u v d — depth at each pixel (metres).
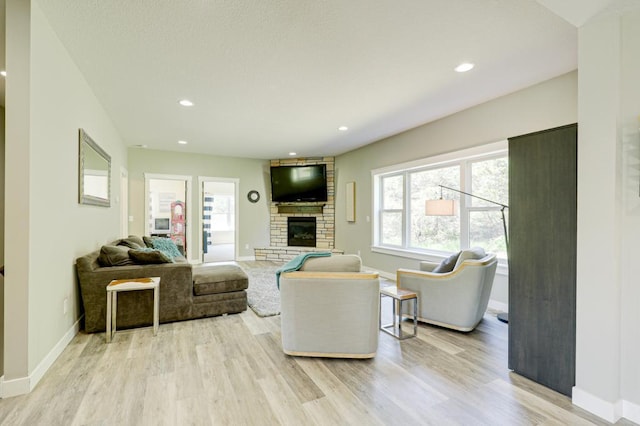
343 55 2.56
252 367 2.22
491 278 2.99
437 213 3.56
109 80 3.03
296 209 7.45
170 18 2.07
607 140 1.65
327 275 2.28
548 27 2.17
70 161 2.61
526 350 2.08
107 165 4.02
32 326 1.92
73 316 2.71
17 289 1.84
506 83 3.11
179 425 1.59
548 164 1.95
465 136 3.87
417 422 1.63
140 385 1.96
